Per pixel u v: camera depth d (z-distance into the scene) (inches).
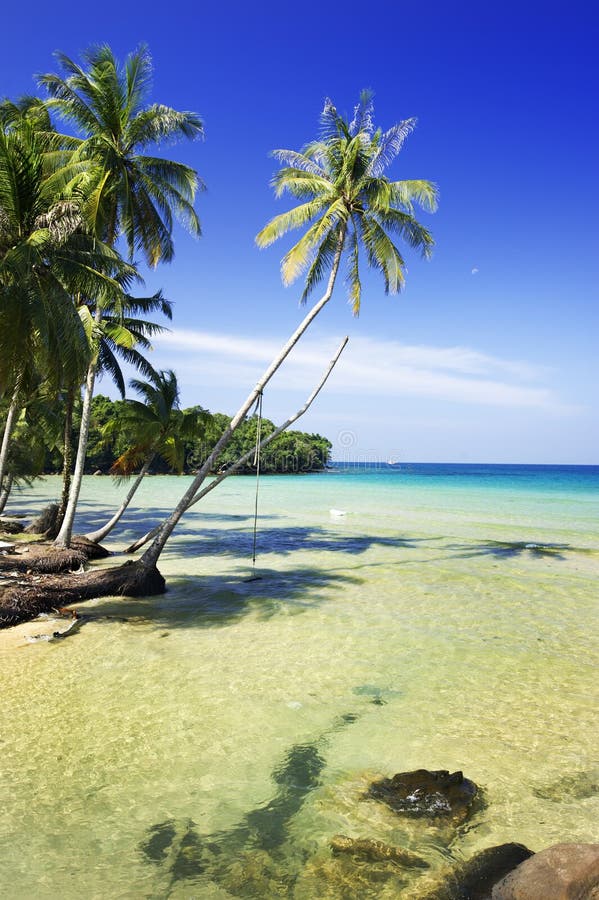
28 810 235.3
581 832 224.2
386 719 329.4
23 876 196.4
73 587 610.5
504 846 209.5
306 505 1835.6
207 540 1083.3
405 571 796.6
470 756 287.0
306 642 477.4
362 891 189.2
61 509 971.3
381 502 1959.9
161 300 958.4
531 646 474.3
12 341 525.0
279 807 240.2
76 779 259.1
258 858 207.0
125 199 748.0
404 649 462.0
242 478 3966.5
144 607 586.2
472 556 916.6
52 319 550.9
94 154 728.3
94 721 318.3
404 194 747.4
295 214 743.7
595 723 326.6
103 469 3590.1
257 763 276.7
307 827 225.9
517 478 4279.0
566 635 505.7
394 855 208.7
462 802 241.6
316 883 193.3
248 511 1644.9
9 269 516.7
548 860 182.2
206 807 239.5
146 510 1606.8
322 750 290.8
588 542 1061.1
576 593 669.9
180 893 188.5
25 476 1376.7
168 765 272.8
